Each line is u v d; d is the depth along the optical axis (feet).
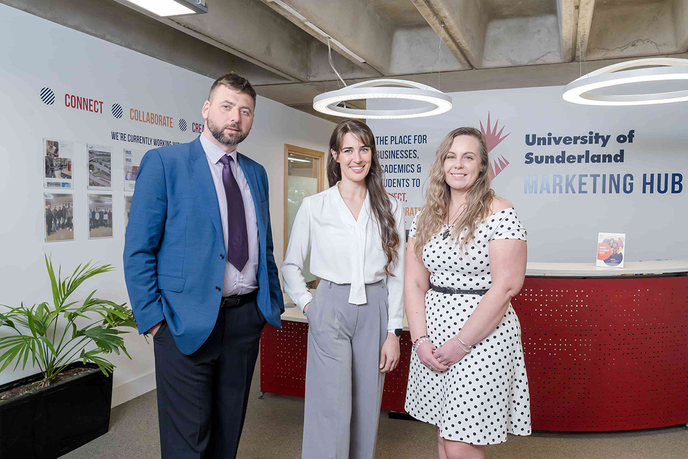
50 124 10.52
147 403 12.10
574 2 13.70
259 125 20.33
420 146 19.30
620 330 10.09
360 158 6.78
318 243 7.00
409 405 7.04
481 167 6.43
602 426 10.21
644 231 17.79
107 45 11.91
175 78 14.24
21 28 9.91
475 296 6.28
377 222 6.98
